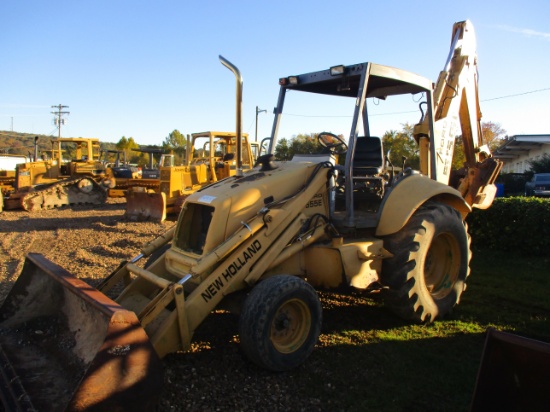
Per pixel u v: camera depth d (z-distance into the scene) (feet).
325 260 14.26
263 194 13.97
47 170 60.70
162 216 41.29
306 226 14.62
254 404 10.81
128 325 9.16
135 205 44.55
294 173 14.76
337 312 16.94
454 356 13.23
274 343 12.30
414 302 15.01
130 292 14.21
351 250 14.11
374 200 17.78
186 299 11.98
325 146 16.97
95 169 63.41
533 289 19.25
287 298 12.16
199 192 14.35
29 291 13.52
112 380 8.66
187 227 14.38
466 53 20.79
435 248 16.97
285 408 10.68
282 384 11.75
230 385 11.64
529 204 24.93
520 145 82.94
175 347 11.64
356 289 14.84
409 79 16.48
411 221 15.48
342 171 17.13
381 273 15.40
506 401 7.97
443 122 19.07
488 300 18.03
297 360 12.40
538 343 7.49
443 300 16.08
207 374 12.17
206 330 15.16
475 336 14.64
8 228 39.86
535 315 16.42
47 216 48.78
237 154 14.85
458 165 59.26
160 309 11.35
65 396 9.59
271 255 13.46
